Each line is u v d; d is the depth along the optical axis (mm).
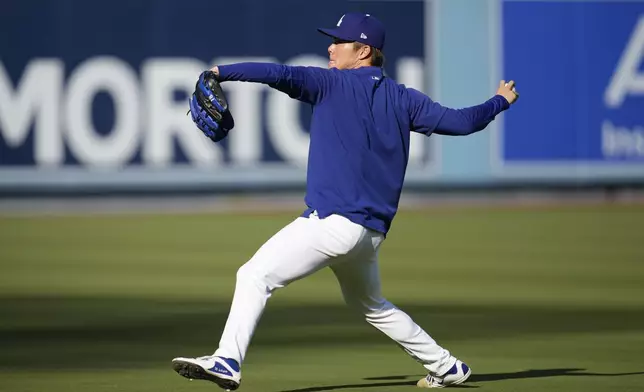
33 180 79062
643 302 40500
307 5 81125
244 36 80625
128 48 79500
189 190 80250
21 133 78938
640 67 83938
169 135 80000
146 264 52219
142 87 79625
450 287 44844
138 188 79750
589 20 83625
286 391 23062
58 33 78938
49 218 75188
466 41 82875
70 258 54438
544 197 88812
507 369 26281
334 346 30188
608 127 83875
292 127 80750
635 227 69688
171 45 79938
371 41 21766
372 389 23297
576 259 55000
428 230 68562
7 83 78688
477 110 21938
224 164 80375
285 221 72812
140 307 38469
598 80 83688
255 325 20625
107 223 71938
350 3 81688
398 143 21406
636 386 23703
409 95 21719
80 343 30516
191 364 19812
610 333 32938
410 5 82312
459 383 23359
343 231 20766
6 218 75188
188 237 64000
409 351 22969
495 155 82812
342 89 21141
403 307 38969
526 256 56188
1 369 26141
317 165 21094
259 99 80438
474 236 65312
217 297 41125
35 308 38219
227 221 73000
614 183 83938
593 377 24969
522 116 83000
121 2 79250
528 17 83250
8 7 78438
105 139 79500
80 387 23500
